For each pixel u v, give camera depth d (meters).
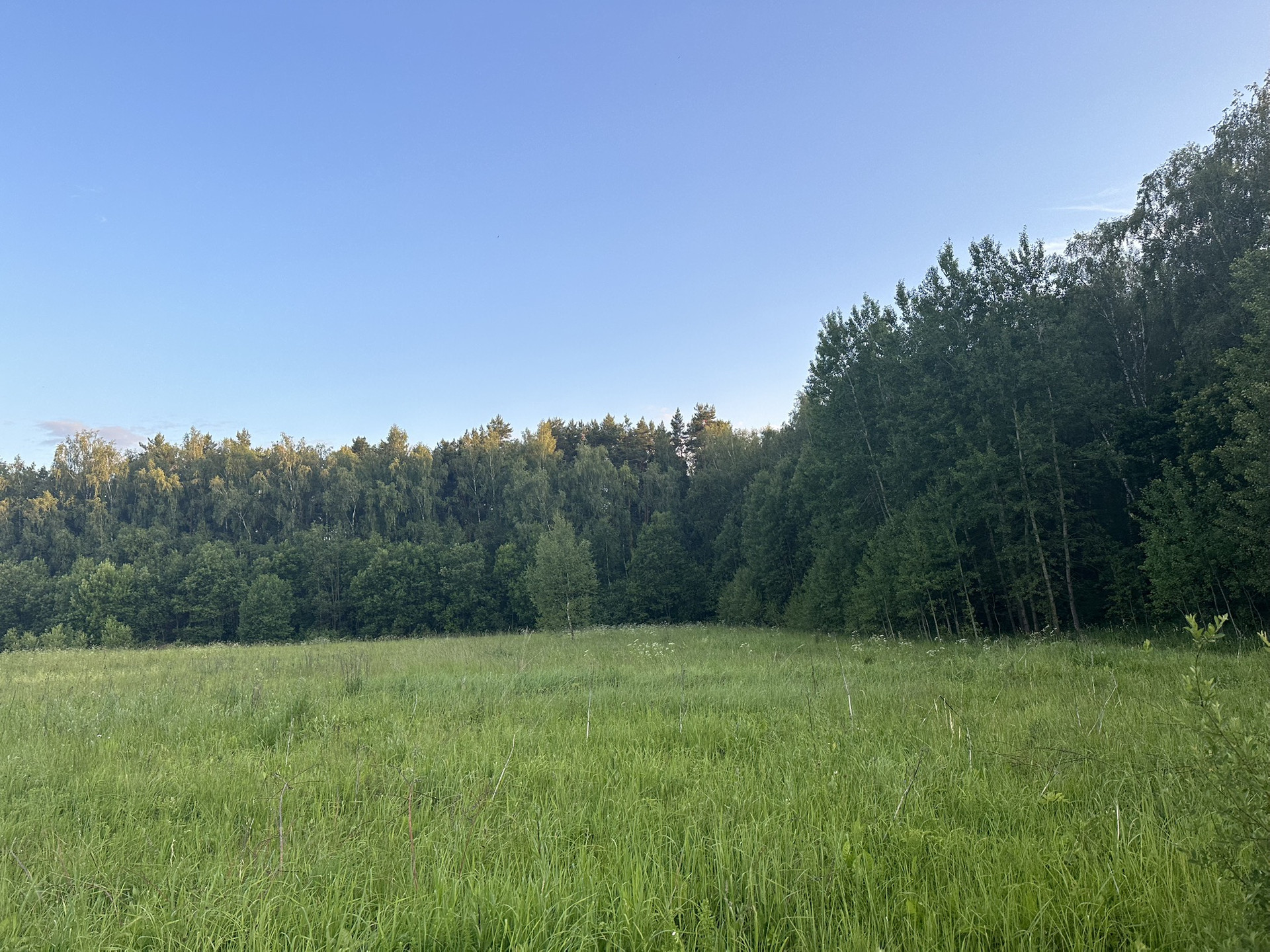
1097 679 10.45
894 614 25.47
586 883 3.83
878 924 3.42
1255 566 17.08
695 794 5.48
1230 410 18.12
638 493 68.25
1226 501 17.95
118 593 54.72
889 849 4.27
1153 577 18.66
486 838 4.64
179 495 71.00
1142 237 24.62
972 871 3.90
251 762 7.00
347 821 5.11
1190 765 4.78
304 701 10.31
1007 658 13.84
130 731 8.98
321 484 73.69
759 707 9.67
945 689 10.31
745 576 41.62
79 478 71.12
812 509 33.78
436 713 9.88
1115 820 4.44
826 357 31.91
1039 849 4.09
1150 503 20.73
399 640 37.66
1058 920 3.39
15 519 68.00
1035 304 22.64
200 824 5.18
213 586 57.06
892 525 26.47
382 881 4.04
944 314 26.14
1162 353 24.08
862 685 11.11
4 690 14.52
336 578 60.78
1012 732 7.08
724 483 58.72
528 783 6.11
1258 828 2.76
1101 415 22.81
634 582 52.94
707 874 4.05
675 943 3.20
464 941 3.33
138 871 4.26
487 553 62.62
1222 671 10.07
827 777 5.78
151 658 24.88
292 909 3.62
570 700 10.73
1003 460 22.55
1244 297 20.05
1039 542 21.86
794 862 4.09
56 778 6.57
